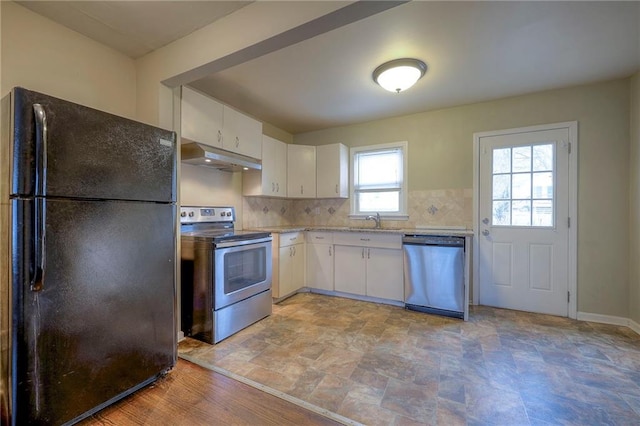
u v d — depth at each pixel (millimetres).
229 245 2408
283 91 2926
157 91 2154
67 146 1340
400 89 2584
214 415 1479
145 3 1674
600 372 1858
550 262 2910
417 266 2975
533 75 2582
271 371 1880
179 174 2354
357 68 2463
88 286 1431
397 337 2381
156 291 1751
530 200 2996
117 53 2168
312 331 2504
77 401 1399
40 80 1785
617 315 2660
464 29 1940
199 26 1899
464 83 2738
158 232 1759
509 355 2080
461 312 2795
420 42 2088
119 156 1550
